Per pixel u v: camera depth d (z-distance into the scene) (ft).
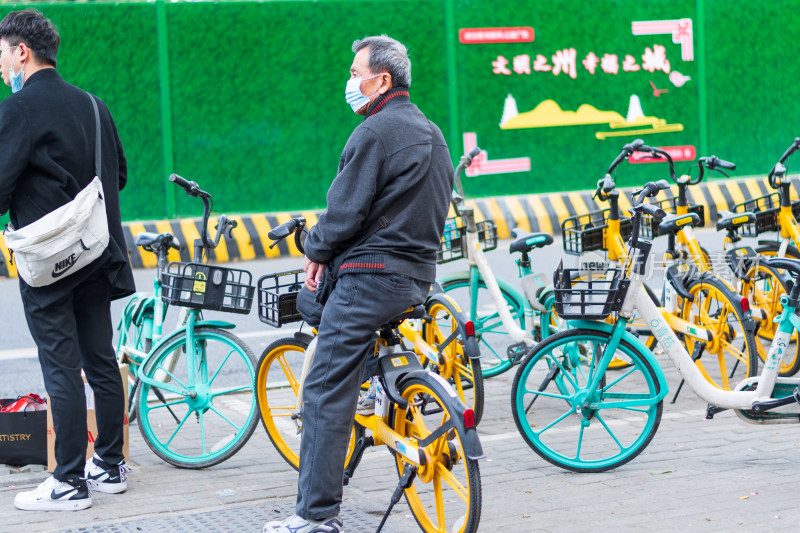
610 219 31.55
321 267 19.94
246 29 67.67
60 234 21.70
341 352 19.26
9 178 21.61
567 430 28.30
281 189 69.00
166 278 26.02
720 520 20.93
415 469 20.07
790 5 80.07
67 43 64.44
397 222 19.06
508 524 21.15
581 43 74.74
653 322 24.93
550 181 74.95
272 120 68.54
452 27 72.02
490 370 33.94
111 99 65.51
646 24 76.13
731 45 78.79
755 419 24.77
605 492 23.07
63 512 22.52
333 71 69.46
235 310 26.32
